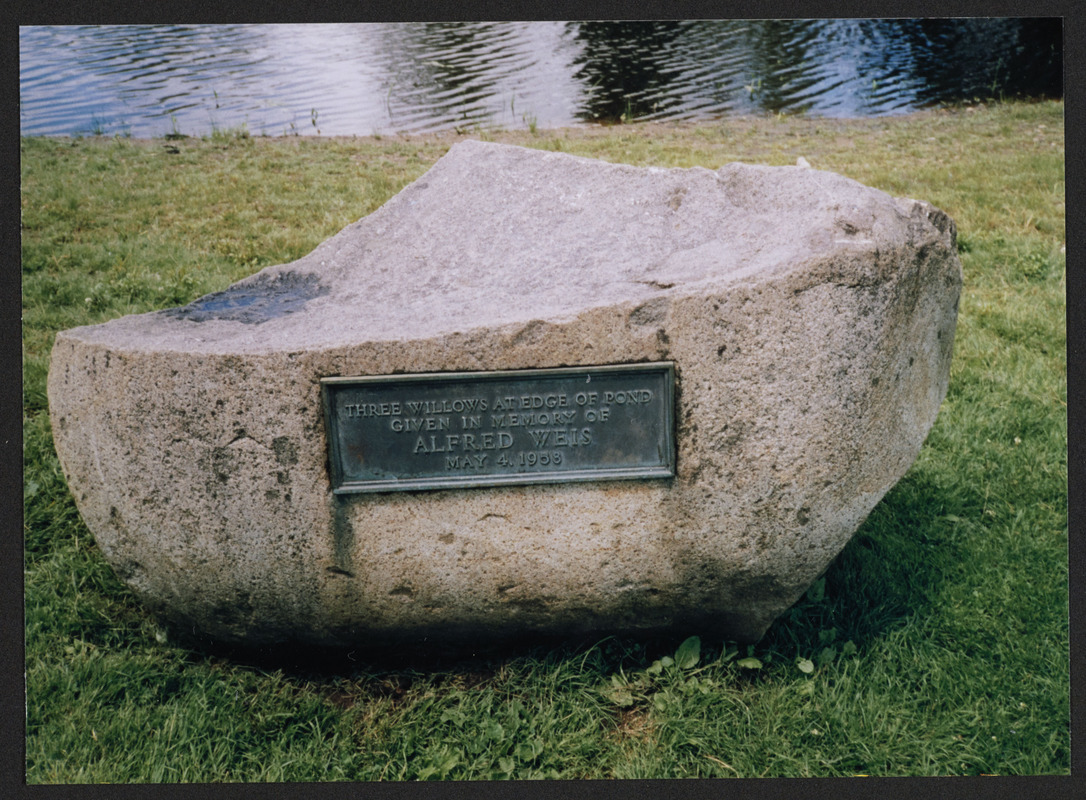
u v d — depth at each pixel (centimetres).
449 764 239
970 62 870
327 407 229
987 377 429
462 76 776
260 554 243
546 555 242
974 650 275
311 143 730
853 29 846
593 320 225
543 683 259
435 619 255
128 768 242
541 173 319
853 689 260
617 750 244
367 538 240
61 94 727
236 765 245
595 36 814
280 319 261
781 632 275
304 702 259
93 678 266
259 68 747
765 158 650
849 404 231
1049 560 313
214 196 614
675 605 254
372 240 314
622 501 237
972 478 360
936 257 242
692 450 232
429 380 228
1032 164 660
